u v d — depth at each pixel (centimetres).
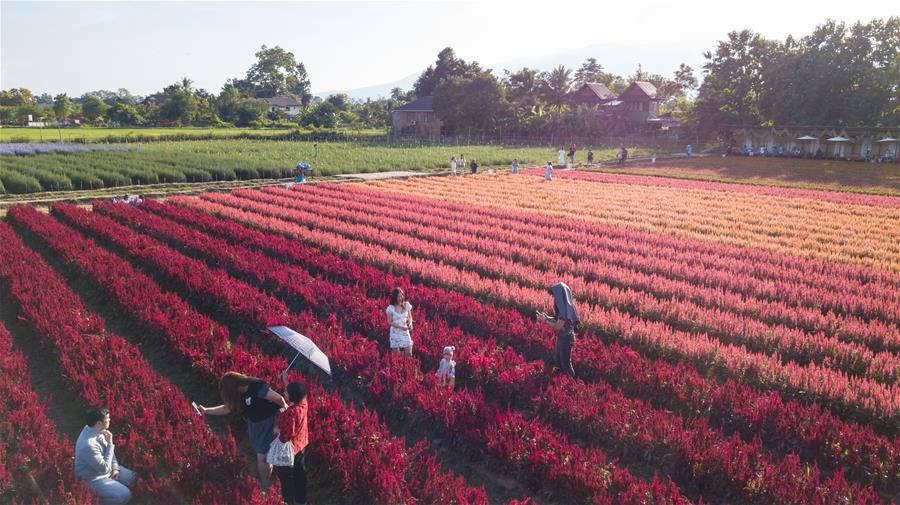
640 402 928
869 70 6175
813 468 775
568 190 3759
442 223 2520
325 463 782
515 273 1694
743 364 1080
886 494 802
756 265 1866
